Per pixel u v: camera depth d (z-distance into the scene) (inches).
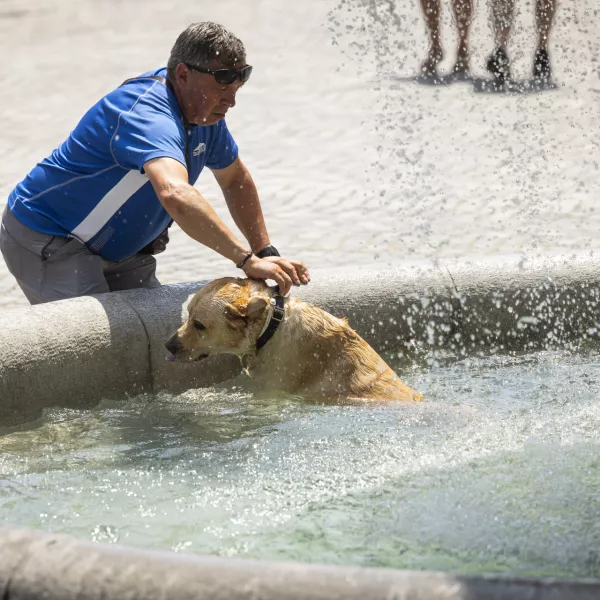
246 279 267.3
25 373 239.8
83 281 282.5
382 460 212.2
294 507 187.8
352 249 430.9
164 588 106.5
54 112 731.4
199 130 279.0
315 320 265.3
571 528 173.6
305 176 560.1
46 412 246.7
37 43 1064.2
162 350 267.4
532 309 304.2
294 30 1047.6
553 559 161.5
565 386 265.6
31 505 190.7
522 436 224.7
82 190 273.6
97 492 197.6
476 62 788.0
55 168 277.3
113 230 279.3
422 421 239.3
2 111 748.6
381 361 269.7
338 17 1092.5
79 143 273.0
